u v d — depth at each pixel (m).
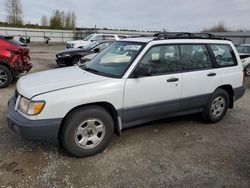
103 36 18.06
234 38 27.97
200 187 2.91
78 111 3.30
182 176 3.10
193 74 4.31
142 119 3.95
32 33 44.34
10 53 7.31
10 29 42.72
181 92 4.20
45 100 3.07
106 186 2.86
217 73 4.67
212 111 4.81
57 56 11.83
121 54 4.05
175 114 4.34
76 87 3.28
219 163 3.43
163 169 3.24
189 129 4.61
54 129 3.14
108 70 3.86
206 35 4.96
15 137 3.94
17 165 3.18
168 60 4.09
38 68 11.73
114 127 3.77
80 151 3.38
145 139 4.09
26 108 3.14
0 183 2.82
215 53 4.73
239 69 5.07
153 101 3.91
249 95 7.49
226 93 4.94
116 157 3.49
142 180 2.99
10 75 7.39
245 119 5.27
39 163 3.25
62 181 2.91
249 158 3.60
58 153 3.53
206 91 4.56
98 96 3.36
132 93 3.66
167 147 3.85
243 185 2.96
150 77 3.82
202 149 3.83
